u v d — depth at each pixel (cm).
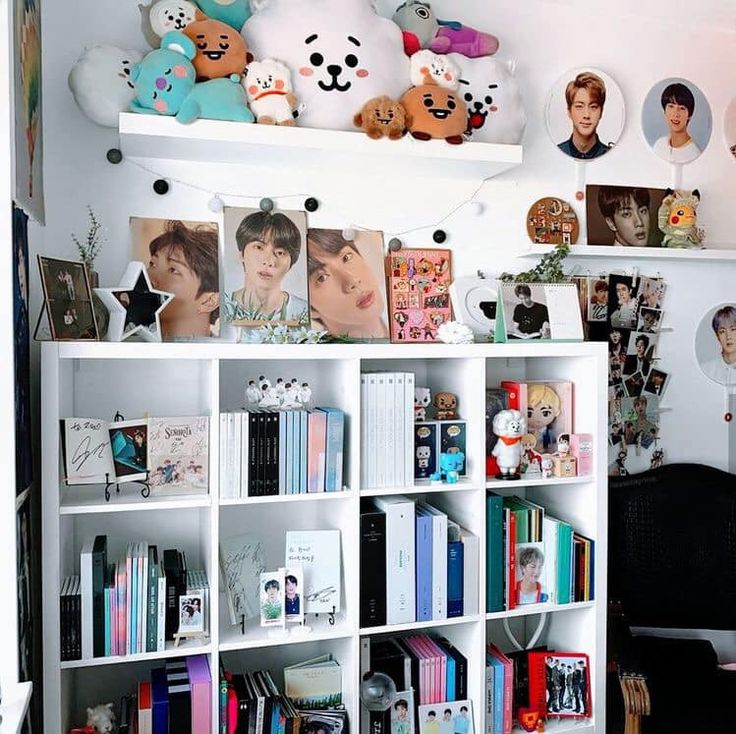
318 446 202
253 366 226
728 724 220
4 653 158
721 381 274
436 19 233
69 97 209
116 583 185
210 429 195
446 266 241
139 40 215
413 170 233
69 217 209
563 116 254
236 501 193
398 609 209
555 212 253
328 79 210
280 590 203
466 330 220
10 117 153
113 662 184
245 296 220
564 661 228
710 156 274
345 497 203
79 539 212
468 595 215
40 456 195
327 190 231
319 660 218
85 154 211
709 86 273
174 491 194
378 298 232
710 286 274
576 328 230
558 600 224
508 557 221
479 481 215
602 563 226
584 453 227
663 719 222
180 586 193
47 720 178
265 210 224
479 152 221
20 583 164
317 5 213
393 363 240
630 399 265
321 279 228
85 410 211
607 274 261
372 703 207
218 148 206
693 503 254
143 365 216
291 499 198
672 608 253
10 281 155
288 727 197
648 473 260
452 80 223
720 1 250
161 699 188
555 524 224
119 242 213
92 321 193
